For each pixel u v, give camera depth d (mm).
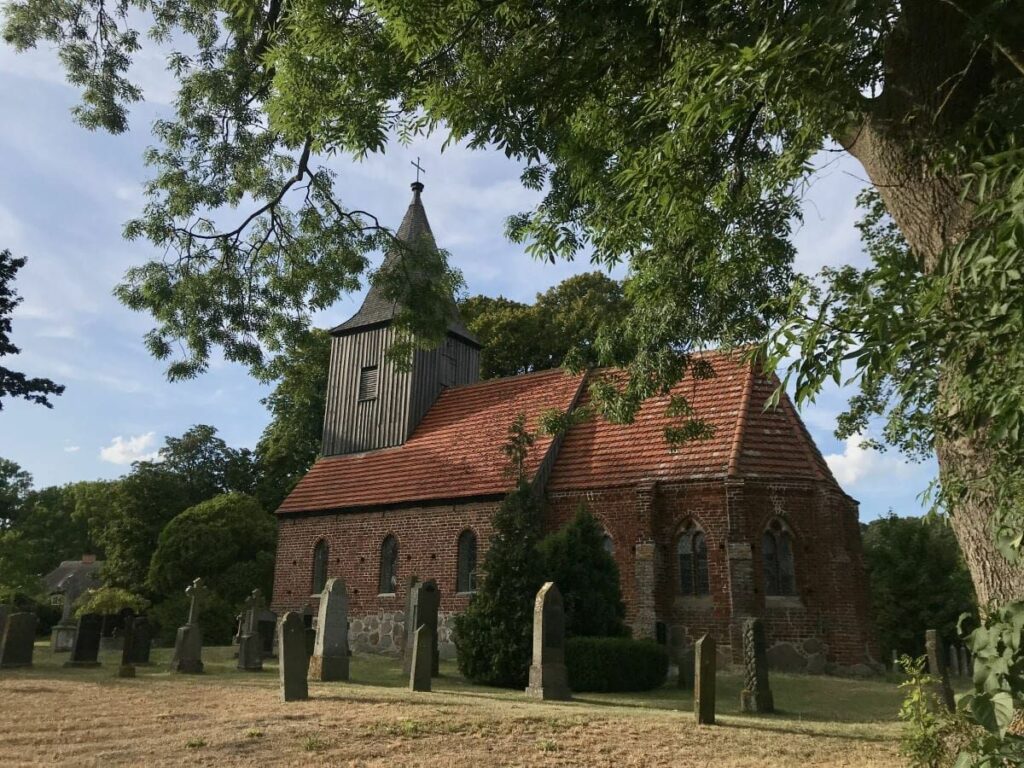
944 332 4102
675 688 16297
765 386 21969
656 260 11312
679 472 20703
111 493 42000
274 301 18672
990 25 5859
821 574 19359
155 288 17188
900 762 8500
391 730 9391
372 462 28047
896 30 6801
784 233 10992
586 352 13578
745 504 19578
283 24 11453
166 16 15156
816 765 8492
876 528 31984
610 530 21281
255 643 17094
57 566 66312
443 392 29844
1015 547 4441
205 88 15133
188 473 44312
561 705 12180
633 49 8586
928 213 6375
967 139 5816
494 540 16938
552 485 22688
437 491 24562
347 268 18438
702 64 6164
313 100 9828
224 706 10953
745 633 13367
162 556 32750
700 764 8461
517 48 9055
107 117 15141
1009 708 3535
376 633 24484
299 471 43781
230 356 18234
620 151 9727
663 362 11773
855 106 6949
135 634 17703
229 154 16703
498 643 15445
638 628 19703
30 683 13219
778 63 5684
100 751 8102
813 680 17125
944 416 5531
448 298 19469
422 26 8203
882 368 4012
